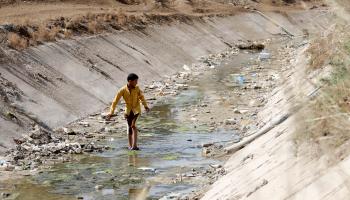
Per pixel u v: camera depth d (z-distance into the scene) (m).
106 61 33.91
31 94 23.66
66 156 17.81
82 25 37.97
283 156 10.44
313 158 6.37
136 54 38.59
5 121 19.66
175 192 13.77
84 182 15.05
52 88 25.67
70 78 28.12
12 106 21.41
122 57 36.34
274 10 72.62
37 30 32.88
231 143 18.89
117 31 41.09
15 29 31.00
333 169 5.77
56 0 55.38
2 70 24.16
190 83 33.94
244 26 67.12
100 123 23.22
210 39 55.28
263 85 31.11
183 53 46.00
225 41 58.03
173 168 16.22
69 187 14.62
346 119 3.84
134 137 18.77
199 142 19.52
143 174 15.70
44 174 15.84
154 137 20.50
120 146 19.22
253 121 22.11
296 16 69.81
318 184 5.95
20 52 27.52
